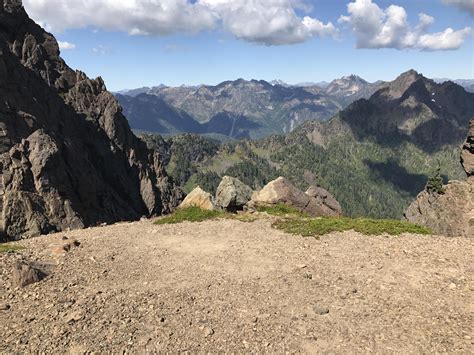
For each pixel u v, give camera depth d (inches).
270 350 533.3
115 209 4183.1
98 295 685.3
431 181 2556.6
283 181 1433.3
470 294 653.3
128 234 1071.0
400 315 602.9
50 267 804.6
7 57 3885.3
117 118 5629.9
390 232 986.1
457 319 584.7
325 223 1069.1
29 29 5191.9
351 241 939.3
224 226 1117.7
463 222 2225.6
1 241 2583.7
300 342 547.5
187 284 730.2
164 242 989.8
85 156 4365.2
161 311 629.9
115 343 548.1
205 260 853.2
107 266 823.1
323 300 657.6
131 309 635.5
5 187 2888.8
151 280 752.3
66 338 560.1
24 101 3742.6
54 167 3184.1
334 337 556.7
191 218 1217.4
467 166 2659.9
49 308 642.2
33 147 3149.6
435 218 2370.8
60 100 4640.8
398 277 727.1
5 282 732.7
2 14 4746.6
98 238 1028.5
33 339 560.1
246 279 746.2
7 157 3009.4
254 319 601.9
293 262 823.1
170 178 6501.0
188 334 569.6
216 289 706.8
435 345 530.3
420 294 661.9
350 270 768.9
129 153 5644.7
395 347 530.3
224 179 1434.5
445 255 818.2
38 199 2957.7
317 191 1558.8
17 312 634.8
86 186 3681.1
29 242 992.9
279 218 1187.3
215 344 547.5
